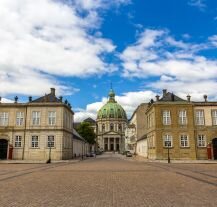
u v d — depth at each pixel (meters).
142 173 22.67
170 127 49.50
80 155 80.50
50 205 10.03
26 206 9.86
